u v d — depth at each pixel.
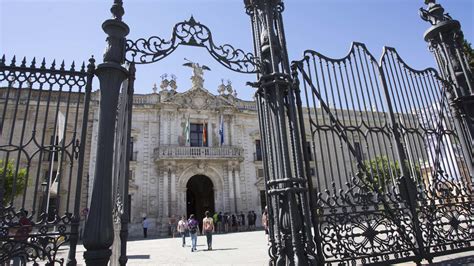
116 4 5.22
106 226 4.16
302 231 5.05
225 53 5.66
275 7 6.20
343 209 5.59
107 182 4.34
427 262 6.32
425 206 6.29
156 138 29.67
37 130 20.73
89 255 4.03
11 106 20.22
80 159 4.49
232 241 17.25
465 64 7.45
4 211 4.11
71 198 20.75
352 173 5.90
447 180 6.81
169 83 31.62
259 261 9.05
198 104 31.34
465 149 7.11
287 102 5.72
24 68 4.70
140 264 9.59
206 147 29.52
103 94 4.68
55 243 4.21
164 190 27.72
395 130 6.46
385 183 6.05
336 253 5.31
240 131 32.28
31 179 20.06
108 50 4.92
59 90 4.77
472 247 6.39
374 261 5.58
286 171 5.05
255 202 30.45
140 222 26.80
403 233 5.88
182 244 17.08
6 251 3.98
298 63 6.22
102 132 4.50
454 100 7.27
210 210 32.91
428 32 7.87
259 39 6.06
